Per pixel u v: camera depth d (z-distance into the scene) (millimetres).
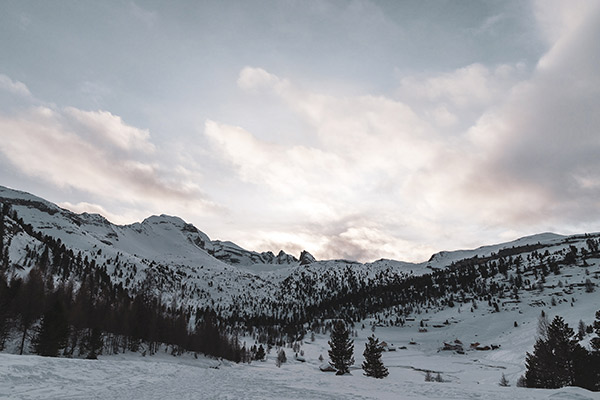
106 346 88375
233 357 133125
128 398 23406
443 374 112000
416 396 27203
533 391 27438
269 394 27078
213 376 44000
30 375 26875
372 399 24469
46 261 198000
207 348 120562
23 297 74188
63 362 33750
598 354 47375
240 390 29656
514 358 135875
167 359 100562
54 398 21859
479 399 25125
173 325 114938
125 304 115875
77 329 79000
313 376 48719
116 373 35406
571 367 47469
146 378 35438
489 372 110312
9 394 21859
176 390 28734
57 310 69188
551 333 51812
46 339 64562
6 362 28156
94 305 103875
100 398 22766
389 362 162125
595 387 45188
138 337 96312
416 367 140500
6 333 68938
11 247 196875
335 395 26781
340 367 75688
